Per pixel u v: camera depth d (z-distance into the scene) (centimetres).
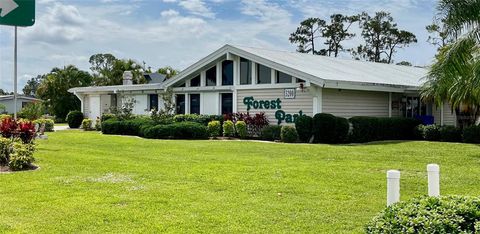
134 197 722
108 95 3047
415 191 791
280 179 884
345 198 727
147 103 2738
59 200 699
